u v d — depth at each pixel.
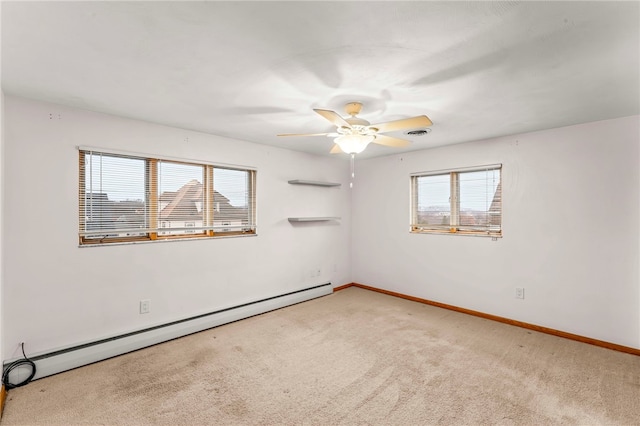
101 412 2.01
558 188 3.23
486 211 3.81
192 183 3.40
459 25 1.45
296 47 1.66
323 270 4.85
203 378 2.41
